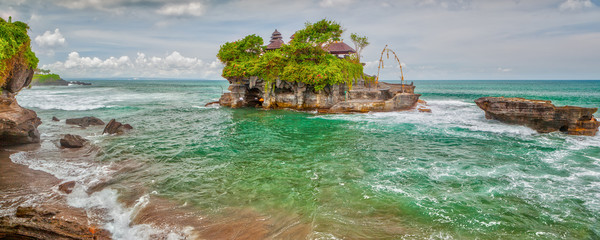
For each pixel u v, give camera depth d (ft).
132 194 41.60
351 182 47.26
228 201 40.16
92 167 52.39
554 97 227.20
